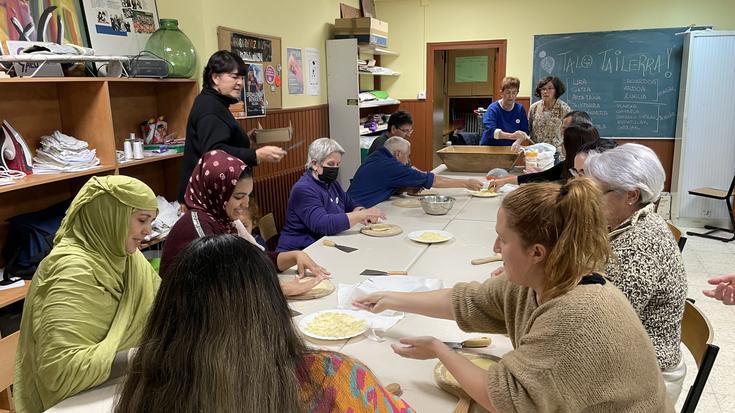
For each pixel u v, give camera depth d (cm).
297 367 78
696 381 145
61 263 135
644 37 574
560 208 102
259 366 71
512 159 443
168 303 74
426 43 678
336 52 542
